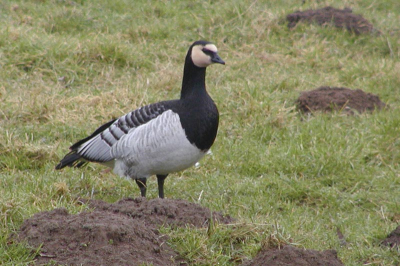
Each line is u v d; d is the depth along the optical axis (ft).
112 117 42.34
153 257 23.31
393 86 53.01
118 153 30.89
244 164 38.06
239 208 32.27
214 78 52.08
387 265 26.40
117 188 34.24
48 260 22.44
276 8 68.33
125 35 59.57
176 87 49.29
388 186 36.50
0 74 48.39
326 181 37.17
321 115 44.65
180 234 24.95
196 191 34.63
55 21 60.44
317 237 28.84
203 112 30.30
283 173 37.52
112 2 67.31
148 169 30.91
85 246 22.86
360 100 47.52
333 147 39.96
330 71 57.21
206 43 30.83
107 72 50.83
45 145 38.11
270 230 26.55
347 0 72.02
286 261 23.31
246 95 46.21
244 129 42.45
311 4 69.67
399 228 29.25
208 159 38.55
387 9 73.72
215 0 70.64
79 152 32.42
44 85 47.62
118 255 22.45
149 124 30.04
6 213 25.76
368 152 40.14
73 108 43.52
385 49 61.41
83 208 27.53
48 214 24.93
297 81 51.62
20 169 35.76
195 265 24.11
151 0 69.77
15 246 23.17
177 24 63.31
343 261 26.35
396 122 43.32
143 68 52.90
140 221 25.21
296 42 61.26
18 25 57.77
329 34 63.00
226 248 25.44
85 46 53.16
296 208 33.71
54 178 33.22
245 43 60.70
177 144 29.91
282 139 41.88
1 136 37.68
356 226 31.37
